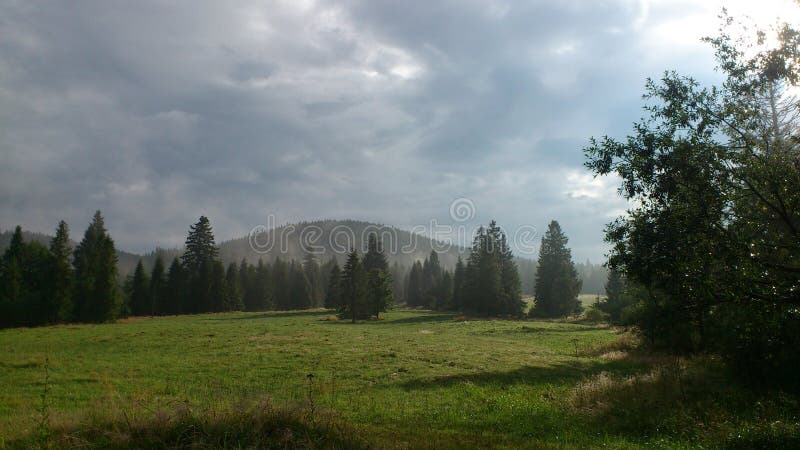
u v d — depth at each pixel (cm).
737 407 1270
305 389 1727
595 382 1551
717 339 1856
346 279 7694
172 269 9375
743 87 1247
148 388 1706
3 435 886
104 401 1428
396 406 1414
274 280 12644
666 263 1198
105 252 7375
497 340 4028
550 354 3041
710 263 1141
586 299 14712
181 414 904
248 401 985
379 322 7106
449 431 1069
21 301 6838
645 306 2748
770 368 1484
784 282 1142
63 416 952
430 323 6688
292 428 882
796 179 1102
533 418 1234
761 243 1147
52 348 3105
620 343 3328
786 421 1092
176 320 7112
